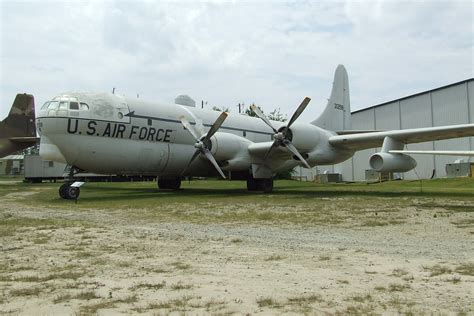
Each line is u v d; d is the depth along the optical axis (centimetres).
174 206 1566
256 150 2308
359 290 504
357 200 1731
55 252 748
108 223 1130
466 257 681
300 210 1391
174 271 607
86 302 468
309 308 442
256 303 460
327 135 2388
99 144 1992
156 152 2200
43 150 1906
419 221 1104
